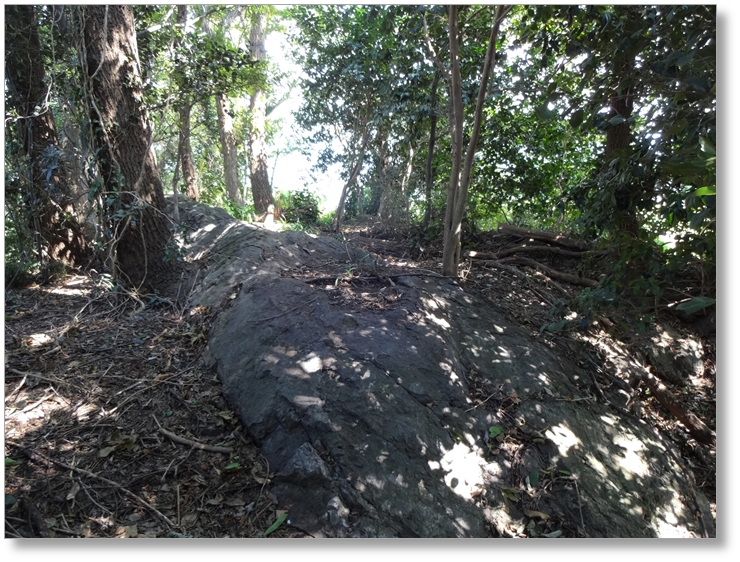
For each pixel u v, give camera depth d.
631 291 3.52
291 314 3.26
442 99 6.77
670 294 4.19
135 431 2.67
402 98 6.37
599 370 3.53
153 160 4.48
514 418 2.85
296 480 2.34
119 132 4.21
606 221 3.12
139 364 3.25
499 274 4.96
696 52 2.11
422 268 5.05
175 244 4.42
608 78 2.82
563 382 3.25
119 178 4.14
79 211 5.41
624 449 2.91
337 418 2.53
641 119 3.65
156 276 4.41
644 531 2.45
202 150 13.94
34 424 2.63
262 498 2.33
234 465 2.46
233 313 3.54
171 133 5.44
